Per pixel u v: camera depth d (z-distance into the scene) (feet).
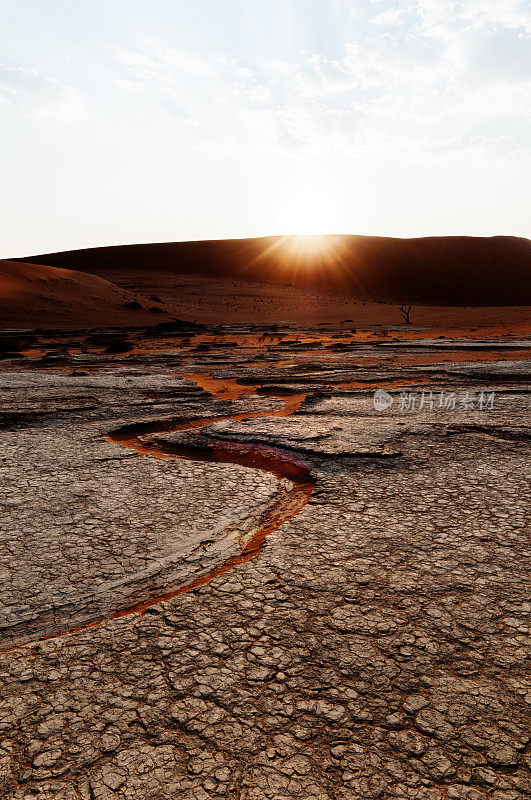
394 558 14.60
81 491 20.45
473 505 18.22
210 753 8.55
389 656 10.70
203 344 107.24
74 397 41.96
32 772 8.28
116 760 8.45
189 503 19.13
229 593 13.05
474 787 7.91
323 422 31.83
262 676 10.21
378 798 7.72
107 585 13.73
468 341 100.58
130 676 10.31
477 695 9.64
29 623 12.20
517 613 12.03
